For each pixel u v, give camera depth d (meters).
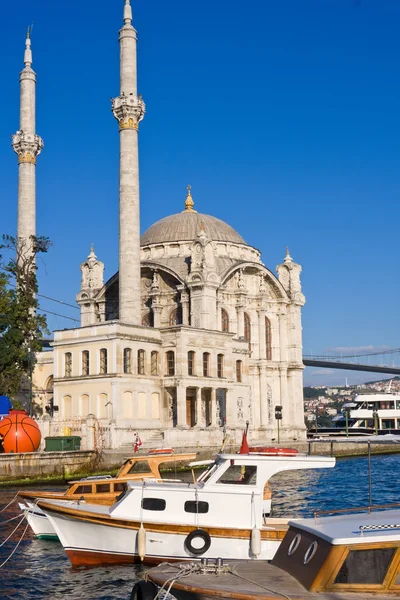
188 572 22.08
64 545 33.25
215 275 103.31
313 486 60.47
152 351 89.44
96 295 115.50
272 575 21.12
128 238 92.31
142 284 111.75
